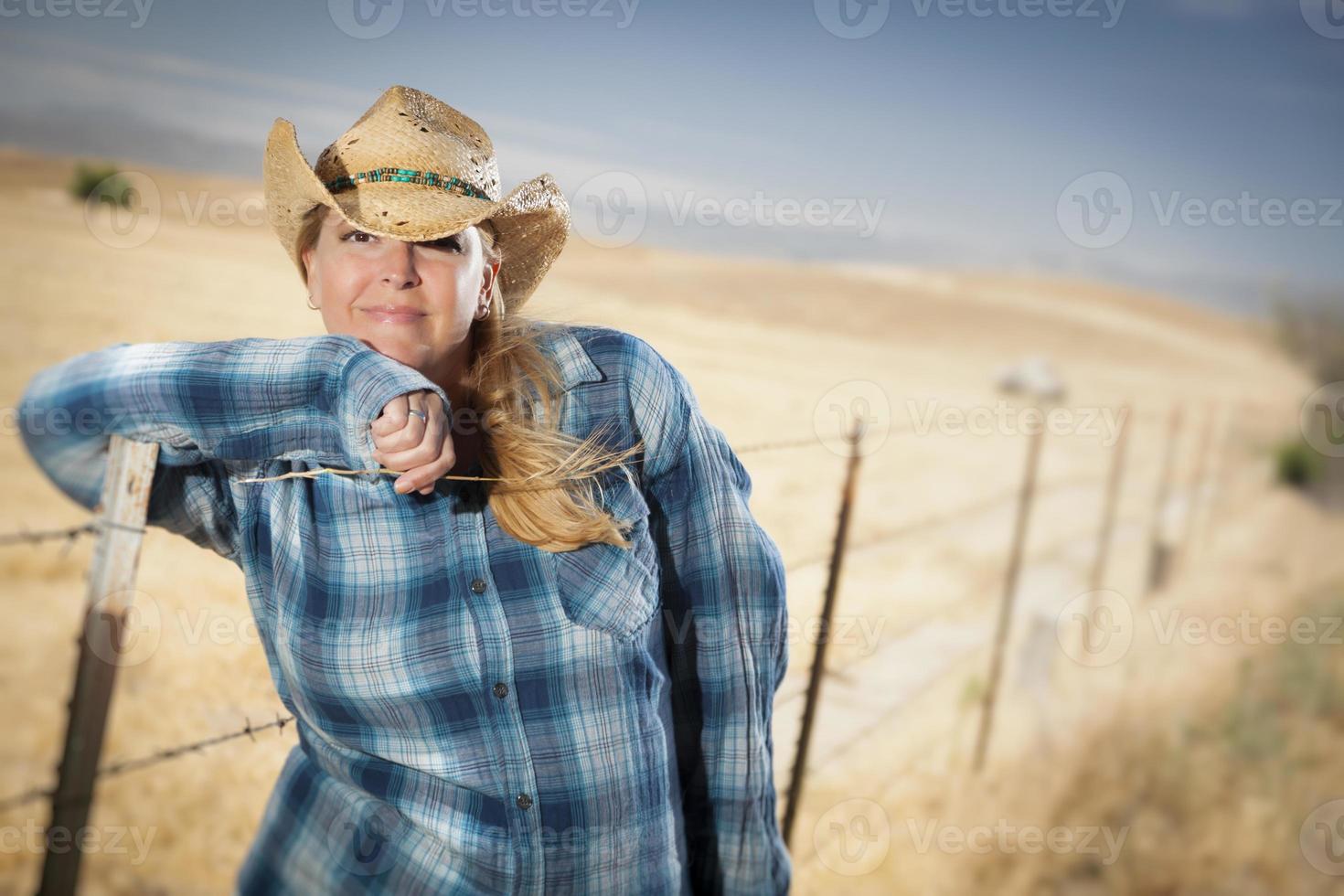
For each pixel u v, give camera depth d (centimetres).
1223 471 1611
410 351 125
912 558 912
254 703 304
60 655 581
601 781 129
